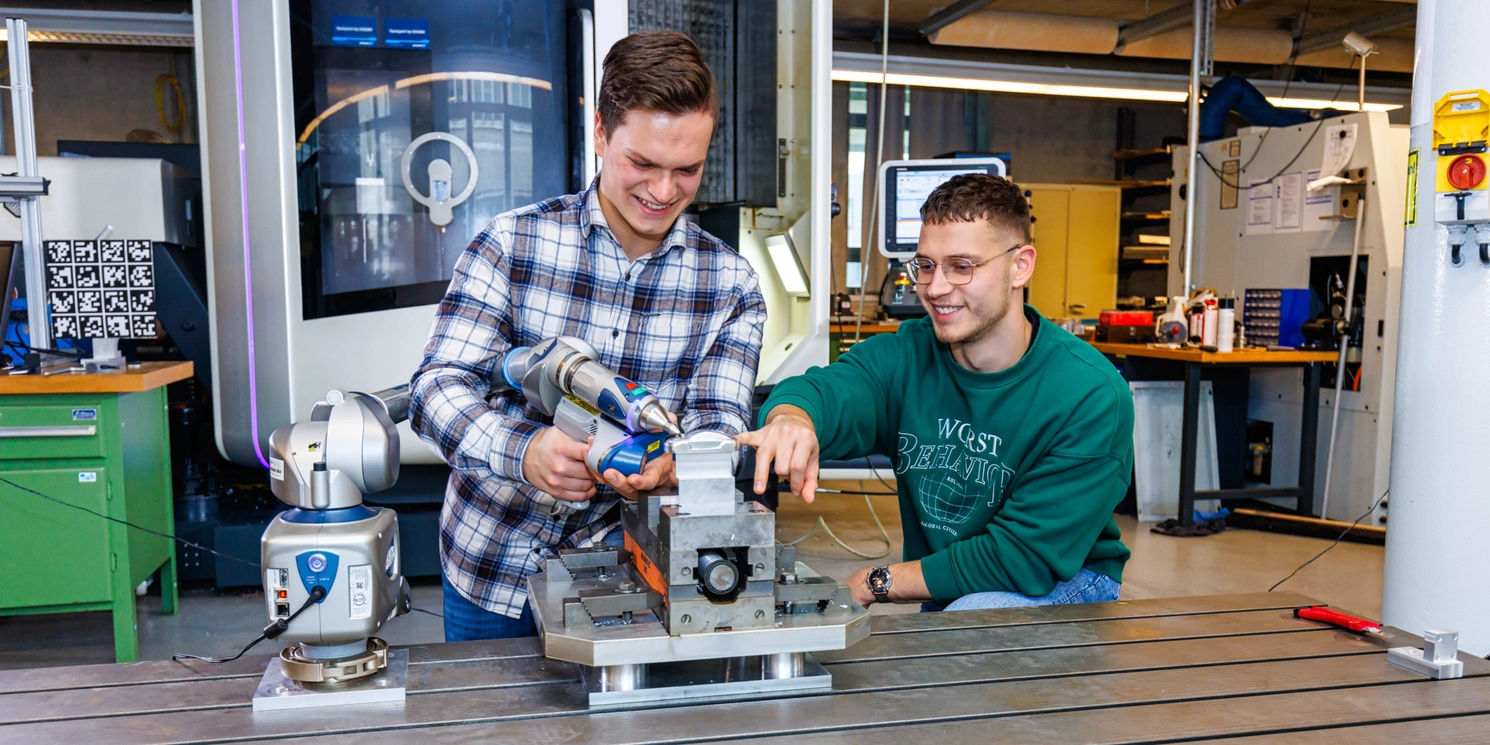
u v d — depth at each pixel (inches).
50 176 121.3
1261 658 42.4
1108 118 316.2
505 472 42.4
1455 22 78.3
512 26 110.0
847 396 61.2
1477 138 77.3
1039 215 302.4
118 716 34.8
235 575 124.5
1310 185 168.1
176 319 130.9
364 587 36.0
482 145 111.1
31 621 118.5
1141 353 170.6
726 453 36.1
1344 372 173.2
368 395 40.5
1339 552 153.7
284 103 108.0
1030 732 34.4
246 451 116.6
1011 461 59.7
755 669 38.5
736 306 54.2
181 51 247.6
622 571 43.1
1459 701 37.9
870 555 148.8
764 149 128.3
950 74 244.1
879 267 292.2
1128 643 44.1
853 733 34.1
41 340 105.6
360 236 111.1
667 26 119.6
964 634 45.0
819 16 125.3
